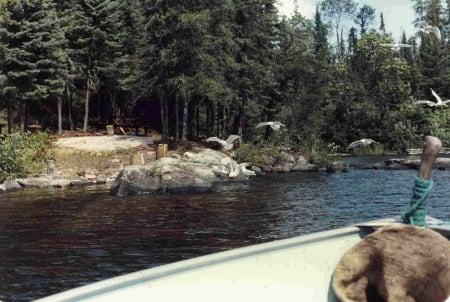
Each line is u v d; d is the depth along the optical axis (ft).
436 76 208.03
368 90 206.28
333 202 65.72
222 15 126.00
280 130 137.69
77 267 35.12
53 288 30.68
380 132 184.14
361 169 117.91
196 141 138.72
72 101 157.79
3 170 90.02
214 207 61.93
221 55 126.82
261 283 13.10
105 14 139.44
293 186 84.43
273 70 152.76
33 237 44.73
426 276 11.95
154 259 37.17
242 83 136.26
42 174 92.58
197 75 119.96
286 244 14.05
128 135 134.41
